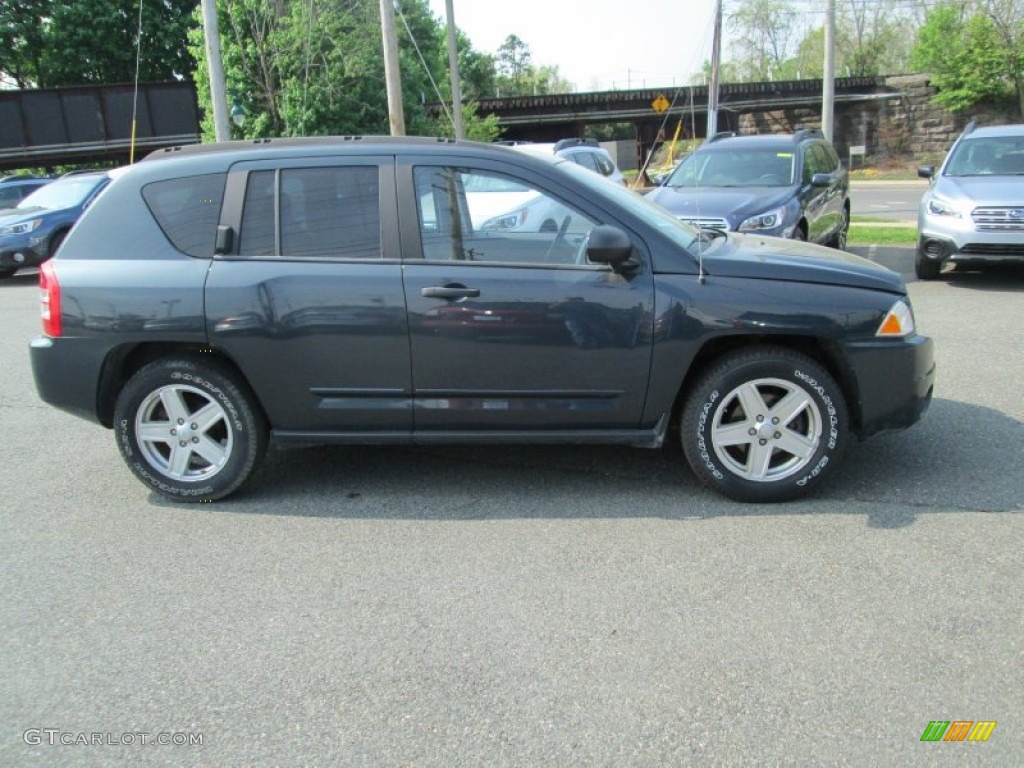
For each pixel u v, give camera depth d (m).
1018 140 11.12
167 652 3.39
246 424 4.73
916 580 3.74
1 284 14.88
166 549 4.29
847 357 4.45
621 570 3.92
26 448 5.91
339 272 4.53
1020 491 4.61
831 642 3.30
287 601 3.75
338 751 2.80
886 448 5.29
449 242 4.55
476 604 3.67
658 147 49.25
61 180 16.38
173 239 4.66
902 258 13.12
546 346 4.49
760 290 4.43
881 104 48.34
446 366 4.54
